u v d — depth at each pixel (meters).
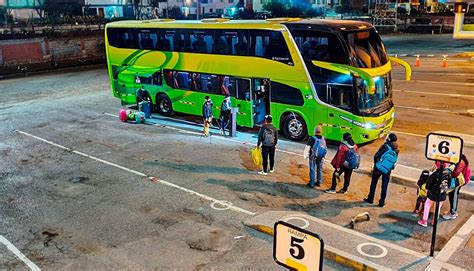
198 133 17.91
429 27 62.38
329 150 15.15
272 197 11.44
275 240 4.50
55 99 25.67
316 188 11.98
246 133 17.77
